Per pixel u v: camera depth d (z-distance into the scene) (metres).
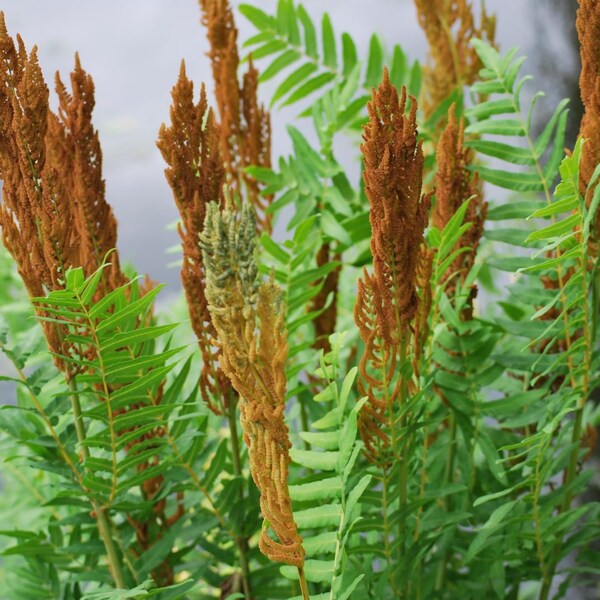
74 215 1.27
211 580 1.39
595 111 1.16
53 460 1.27
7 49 1.14
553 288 1.34
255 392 0.99
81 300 1.12
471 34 1.64
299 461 1.13
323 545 1.12
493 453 1.30
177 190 1.24
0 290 1.84
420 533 1.27
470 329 1.33
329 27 1.62
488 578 1.35
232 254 0.97
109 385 1.27
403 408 1.17
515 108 1.37
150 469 1.24
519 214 1.33
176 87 1.22
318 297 1.46
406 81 1.66
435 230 1.21
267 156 1.53
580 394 1.26
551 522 1.25
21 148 1.14
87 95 1.25
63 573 1.51
